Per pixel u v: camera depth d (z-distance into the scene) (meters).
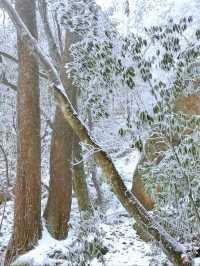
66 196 10.16
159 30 5.83
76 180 11.76
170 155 5.81
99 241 7.10
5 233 11.93
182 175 5.77
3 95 16.59
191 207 5.87
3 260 9.93
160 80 5.66
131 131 5.70
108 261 8.48
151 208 9.85
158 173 6.00
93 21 6.20
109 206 15.27
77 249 6.98
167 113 5.71
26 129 9.55
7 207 14.02
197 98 7.54
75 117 6.21
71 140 10.34
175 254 5.71
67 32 10.29
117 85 5.95
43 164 18.66
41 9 11.98
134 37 5.86
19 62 9.73
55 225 9.96
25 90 9.59
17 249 9.30
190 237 6.30
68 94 9.89
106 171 6.01
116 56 5.85
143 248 8.88
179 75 5.73
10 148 17.81
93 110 6.34
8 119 17.16
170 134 5.70
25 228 9.41
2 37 16.28
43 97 16.19
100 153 6.05
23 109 9.59
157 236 5.82
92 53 5.91
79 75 6.26
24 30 6.81
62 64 10.22
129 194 5.98
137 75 5.84
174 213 6.43
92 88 6.20
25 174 9.53
